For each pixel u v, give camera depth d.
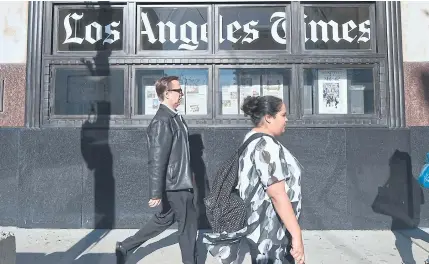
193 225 3.73
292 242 2.19
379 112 5.64
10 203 5.61
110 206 5.53
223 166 2.51
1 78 5.73
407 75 5.70
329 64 5.71
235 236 2.40
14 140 5.65
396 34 5.70
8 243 3.20
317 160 5.52
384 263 4.18
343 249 4.65
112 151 5.57
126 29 5.75
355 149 5.53
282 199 2.21
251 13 5.78
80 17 5.82
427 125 5.63
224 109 5.71
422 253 4.51
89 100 5.72
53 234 5.25
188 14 5.79
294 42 5.70
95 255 4.43
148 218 5.52
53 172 5.54
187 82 5.75
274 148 2.31
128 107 5.66
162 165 3.54
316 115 5.66
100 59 5.69
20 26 5.77
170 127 3.63
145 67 5.73
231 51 5.71
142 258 4.35
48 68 5.71
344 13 5.76
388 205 5.48
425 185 3.68
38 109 5.66
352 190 5.49
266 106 2.45
